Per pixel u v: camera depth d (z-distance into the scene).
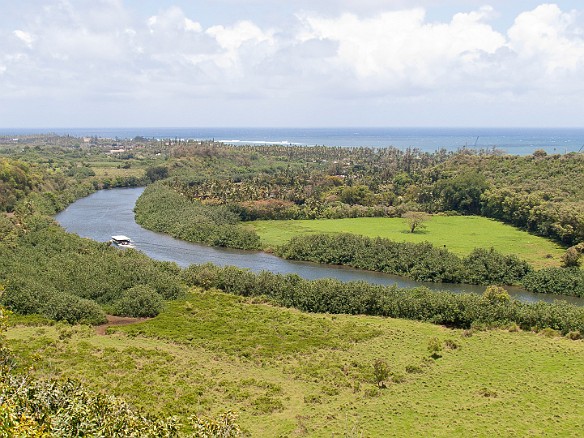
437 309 84.19
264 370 65.06
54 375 58.41
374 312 88.81
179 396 55.84
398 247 124.19
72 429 35.94
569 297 102.56
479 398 57.00
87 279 94.06
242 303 92.50
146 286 92.19
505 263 113.00
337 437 48.12
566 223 132.62
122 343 72.00
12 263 99.50
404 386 60.38
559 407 54.41
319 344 73.38
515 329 79.19
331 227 158.62
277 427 50.16
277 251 132.62
